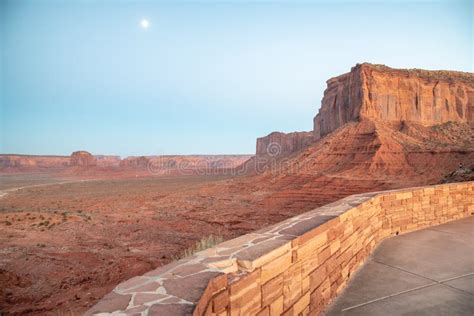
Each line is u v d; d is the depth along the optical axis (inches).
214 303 86.2
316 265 142.8
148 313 69.3
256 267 103.7
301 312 128.0
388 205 269.9
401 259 206.4
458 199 343.6
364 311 137.7
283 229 143.6
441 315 130.0
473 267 187.2
